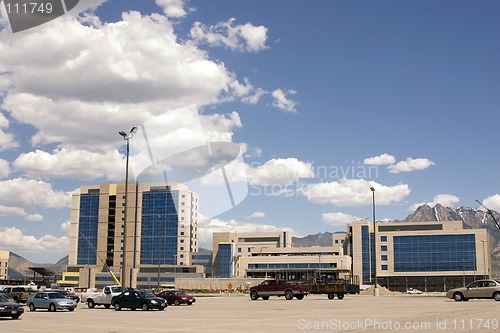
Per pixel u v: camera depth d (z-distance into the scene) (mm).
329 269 158375
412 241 165875
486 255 159750
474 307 34219
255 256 167250
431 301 47156
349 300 54031
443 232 163875
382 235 168875
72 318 30906
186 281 125375
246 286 122125
